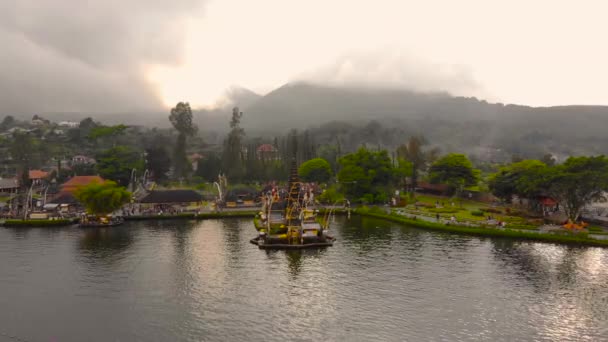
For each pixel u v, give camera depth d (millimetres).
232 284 89812
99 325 70438
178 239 133125
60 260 108062
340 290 85812
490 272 95875
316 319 72188
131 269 100375
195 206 199625
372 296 82438
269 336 66000
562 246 119000
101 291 85938
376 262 105062
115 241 130125
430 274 95062
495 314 73938
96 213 159250
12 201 192875
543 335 66500
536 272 95688
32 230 148250
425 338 65438
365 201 198375
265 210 163125
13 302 80625
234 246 123438
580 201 140625
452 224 145750
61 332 68125
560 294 82625
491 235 132375
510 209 184000
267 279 92938
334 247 121625
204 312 75250
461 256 109438
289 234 124188
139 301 80562
